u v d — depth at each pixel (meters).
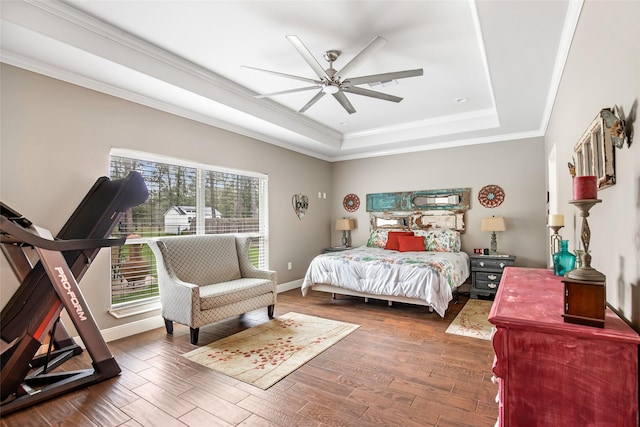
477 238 5.38
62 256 2.30
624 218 1.30
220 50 2.99
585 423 1.07
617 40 1.34
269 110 4.38
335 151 6.18
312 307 4.40
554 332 1.10
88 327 2.38
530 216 4.98
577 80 2.13
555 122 3.37
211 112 3.97
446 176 5.64
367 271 4.25
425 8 2.36
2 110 2.58
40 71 2.75
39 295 2.24
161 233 3.74
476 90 3.89
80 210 2.64
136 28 2.64
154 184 3.68
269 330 3.47
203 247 3.80
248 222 4.91
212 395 2.19
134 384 2.34
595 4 1.65
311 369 2.56
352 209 6.61
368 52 2.42
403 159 6.05
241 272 4.17
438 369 2.55
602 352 1.05
